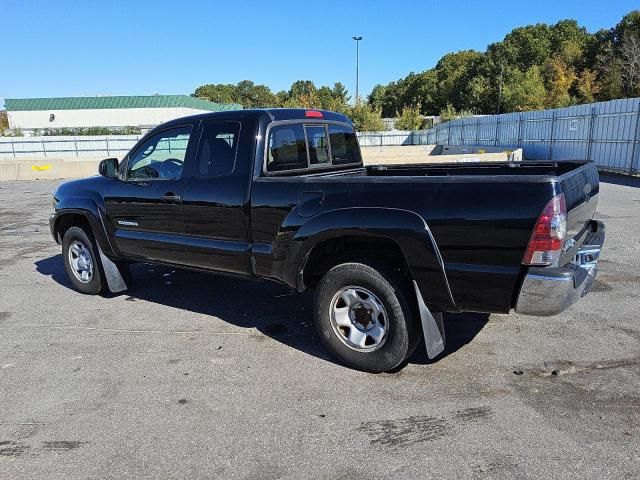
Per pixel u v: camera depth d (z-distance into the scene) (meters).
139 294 6.27
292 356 4.43
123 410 3.62
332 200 4.00
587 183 4.07
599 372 4.00
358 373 4.09
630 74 48.03
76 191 6.07
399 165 5.83
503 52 76.31
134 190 5.41
